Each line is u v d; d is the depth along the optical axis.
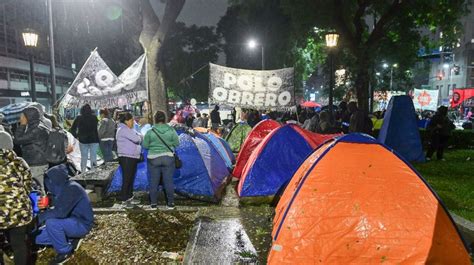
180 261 5.29
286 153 8.19
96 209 7.43
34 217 4.84
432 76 61.06
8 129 7.74
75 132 10.67
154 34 11.12
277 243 4.77
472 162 12.25
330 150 5.12
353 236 4.62
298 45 22.62
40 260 5.30
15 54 39.53
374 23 19.23
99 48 34.72
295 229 4.75
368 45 17.86
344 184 4.86
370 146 5.12
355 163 4.98
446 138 12.78
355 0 19.11
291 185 5.80
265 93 10.32
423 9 17.25
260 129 10.59
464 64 51.81
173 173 7.65
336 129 13.79
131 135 7.73
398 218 4.63
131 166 7.77
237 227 6.50
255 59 39.09
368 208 4.69
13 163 4.44
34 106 6.80
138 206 7.68
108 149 11.30
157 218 7.11
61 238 5.02
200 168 8.30
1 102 37.34
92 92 9.26
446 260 4.49
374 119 18.02
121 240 6.02
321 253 4.61
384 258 4.51
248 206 7.84
